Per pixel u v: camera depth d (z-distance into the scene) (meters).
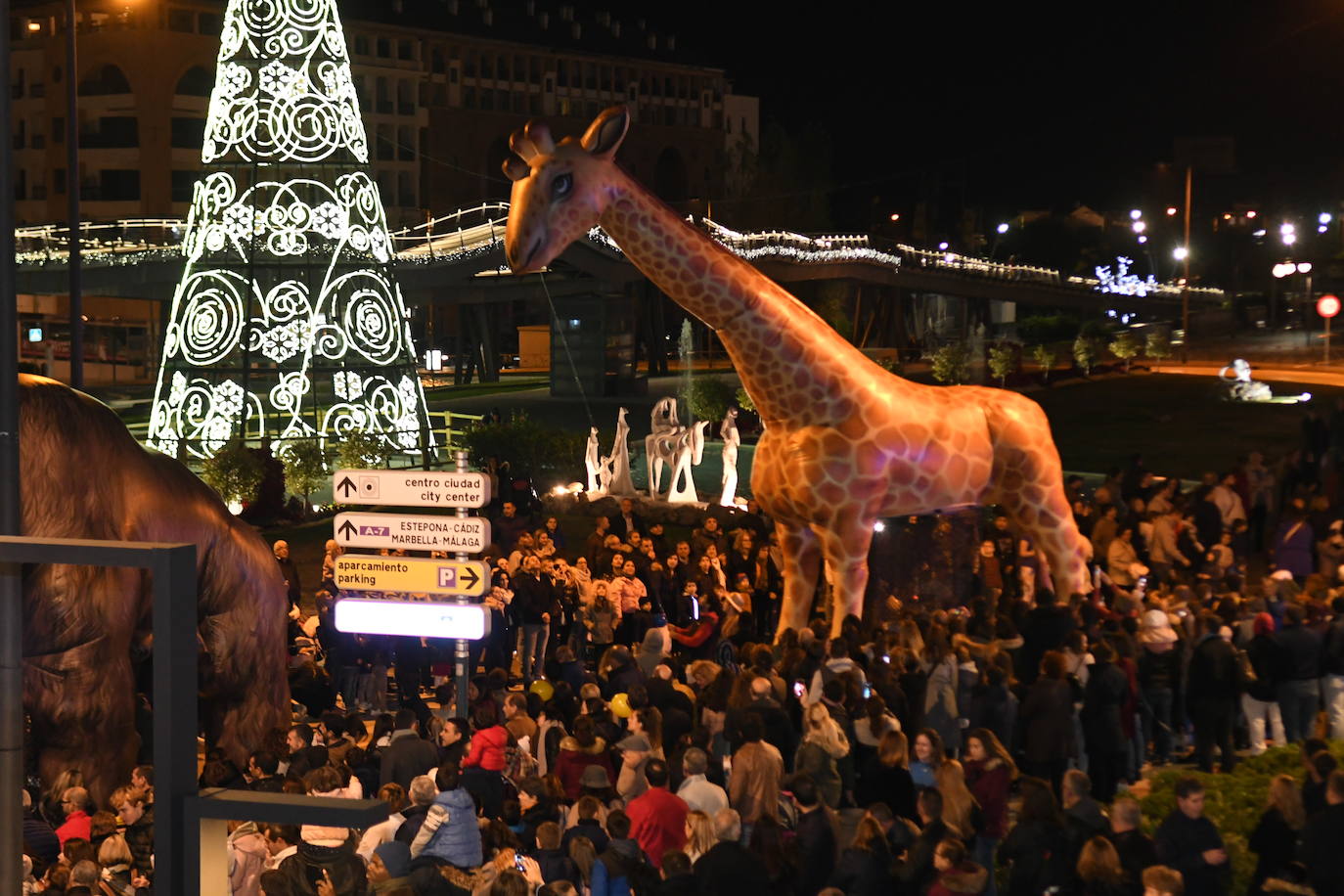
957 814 10.84
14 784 5.15
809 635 14.98
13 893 5.12
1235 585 17.97
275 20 35.62
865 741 12.65
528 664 18.31
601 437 45.97
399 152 98.31
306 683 16.39
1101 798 13.81
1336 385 56.41
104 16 81.69
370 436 34.47
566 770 11.58
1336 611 15.32
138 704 14.45
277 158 35.91
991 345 63.09
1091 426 47.91
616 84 113.06
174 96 83.06
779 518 18.53
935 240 124.44
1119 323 83.75
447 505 12.93
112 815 10.27
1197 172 132.38
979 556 19.08
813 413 17.91
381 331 36.84
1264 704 15.14
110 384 72.44
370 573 13.03
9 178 6.88
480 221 102.38
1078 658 14.21
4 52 6.83
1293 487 28.62
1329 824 9.86
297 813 4.18
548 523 22.86
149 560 4.11
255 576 14.23
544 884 9.45
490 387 65.50
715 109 121.69
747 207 99.00
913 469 18.06
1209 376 61.03
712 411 45.53
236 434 35.06
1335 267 100.50
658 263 17.67
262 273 36.72
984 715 13.18
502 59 104.88
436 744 12.09
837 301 79.88
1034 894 9.90
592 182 17.41
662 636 17.02
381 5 98.69
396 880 8.64
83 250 47.34
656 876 9.20
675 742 12.99
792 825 11.19
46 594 12.56
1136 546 24.03
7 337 6.86
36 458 12.77
